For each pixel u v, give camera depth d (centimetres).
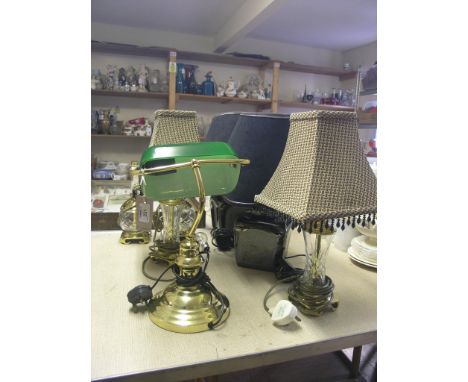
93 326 60
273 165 86
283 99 373
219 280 81
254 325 62
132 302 66
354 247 95
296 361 135
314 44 370
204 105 337
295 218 54
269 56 363
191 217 96
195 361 52
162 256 89
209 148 63
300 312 67
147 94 293
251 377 126
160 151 62
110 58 304
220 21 295
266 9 222
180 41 330
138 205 97
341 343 60
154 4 258
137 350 54
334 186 56
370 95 296
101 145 315
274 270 85
